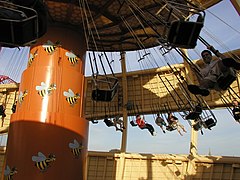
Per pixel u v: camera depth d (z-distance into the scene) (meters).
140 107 14.48
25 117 7.60
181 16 4.82
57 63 8.15
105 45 10.25
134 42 10.20
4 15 3.80
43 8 4.26
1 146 14.52
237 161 11.52
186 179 12.57
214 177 11.99
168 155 13.33
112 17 8.46
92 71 6.67
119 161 14.03
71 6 7.90
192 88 6.23
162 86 13.92
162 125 11.89
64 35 8.52
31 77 8.04
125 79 14.50
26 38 4.11
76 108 8.09
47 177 7.11
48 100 7.74
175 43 4.73
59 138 7.44
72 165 7.44
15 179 7.14
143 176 13.55
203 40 5.67
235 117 8.65
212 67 6.06
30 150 7.27
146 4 7.79
